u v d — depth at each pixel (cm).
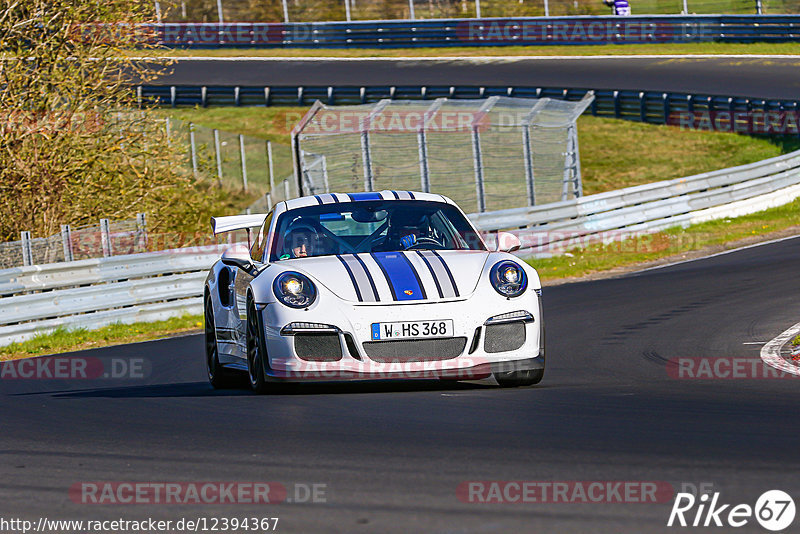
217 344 3066
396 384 2692
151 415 2355
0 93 6781
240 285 2827
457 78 13950
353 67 15262
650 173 10925
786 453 1628
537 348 2503
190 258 5681
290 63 15812
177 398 2673
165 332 5094
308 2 18050
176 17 17562
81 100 7025
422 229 2786
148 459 1803
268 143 9531
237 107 13800
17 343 4850
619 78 13462
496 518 1299
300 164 8494
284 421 2125
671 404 2200
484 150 9506
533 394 2405
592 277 6144
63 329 5062
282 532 1286
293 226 2800
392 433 1923
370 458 1702
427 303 2423
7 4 6888
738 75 13250
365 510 1364
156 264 5512
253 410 2308
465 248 2766
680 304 4528
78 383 3375
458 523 1281
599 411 2111
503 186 8869
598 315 4378
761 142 11412
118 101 7162
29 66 7019
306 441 1884
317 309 2425
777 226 7569
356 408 2245
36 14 6881
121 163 7125
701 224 7794
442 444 1794
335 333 2405
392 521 1304
